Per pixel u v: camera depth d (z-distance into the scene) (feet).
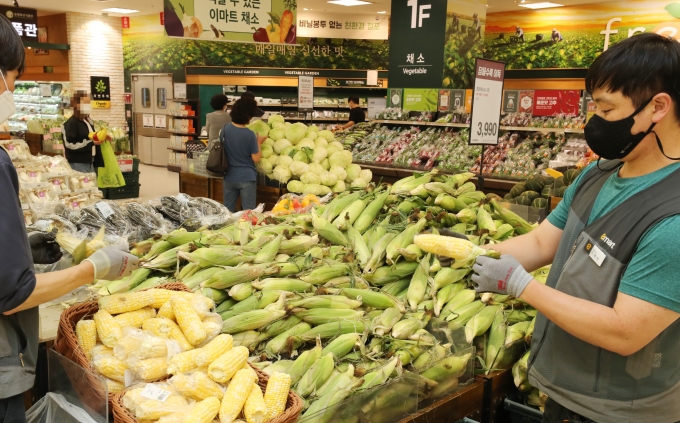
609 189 5.24
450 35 22.17
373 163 26.21
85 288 8.57
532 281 5.03
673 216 4.53
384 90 51.67
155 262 8.23
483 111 14.14
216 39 22.12
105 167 26.35
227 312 7.27
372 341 7.27
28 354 5.17
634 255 4.73
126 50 51.70
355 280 8.40
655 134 4.74
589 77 4.90
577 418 5.57
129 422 4.82
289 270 8.33
